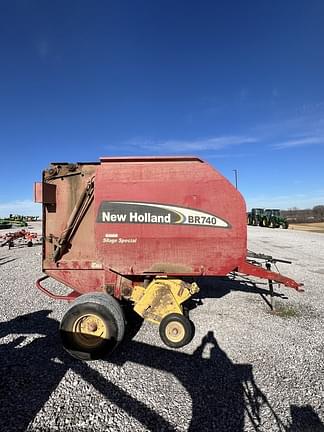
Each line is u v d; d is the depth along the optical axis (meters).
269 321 5.67
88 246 5.07
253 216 46.38
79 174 5.12
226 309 6.37
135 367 3.97
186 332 4.42
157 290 4.60
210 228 4.57
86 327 4.17
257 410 3.13
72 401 3.26
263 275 4.95
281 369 3.94
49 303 6.78
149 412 3.09
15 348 4.52
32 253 15.24
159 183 4.60
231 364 4.06
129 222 4.56
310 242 19.95
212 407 3.17
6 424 2.90
